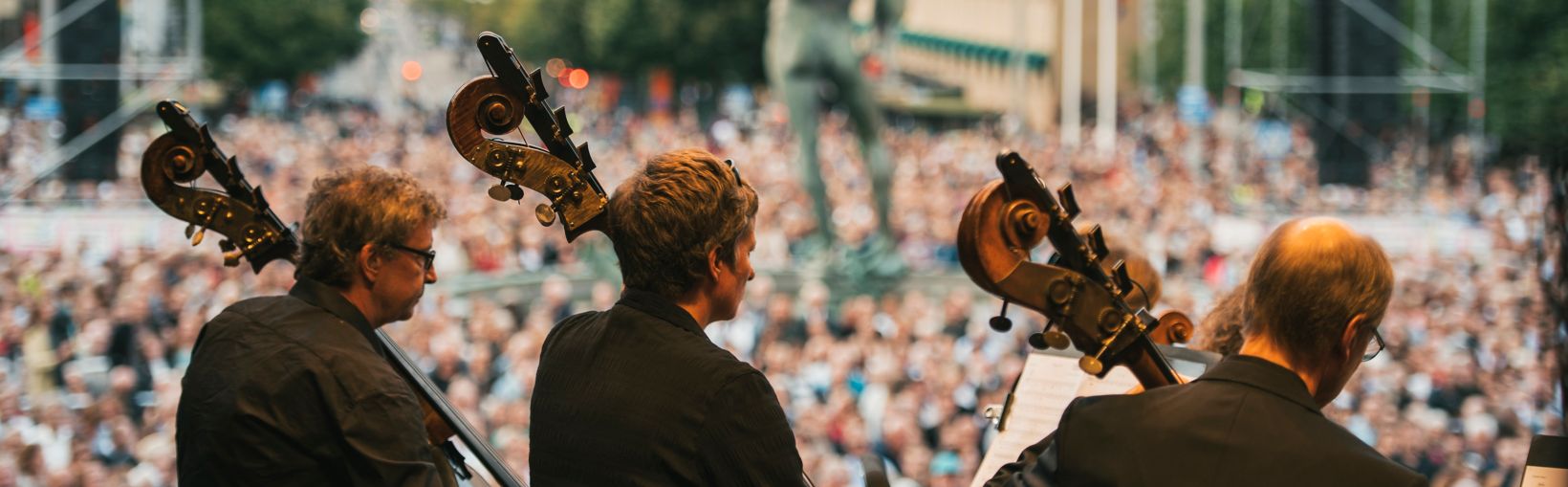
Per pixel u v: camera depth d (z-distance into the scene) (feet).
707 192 9.95
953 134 176.24
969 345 49.49
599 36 199.72
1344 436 8.67
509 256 72.54
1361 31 100.42
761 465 9.59
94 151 74.59
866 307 50.34
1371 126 101.24
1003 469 9.84
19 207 70.95
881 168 64.34
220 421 10.36
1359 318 8.80
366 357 10.55
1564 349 13.06
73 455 34.45
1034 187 8.89
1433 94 135.64
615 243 10.18
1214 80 176.04
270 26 192.95
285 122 169.48
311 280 10.94
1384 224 83.15
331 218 10.83
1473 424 38.47
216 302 53.16
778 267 66.80
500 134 9.90
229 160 11.46
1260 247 9.25
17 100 90.07
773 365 48.08
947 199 91.04
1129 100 183.42
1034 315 52.03
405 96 210.79
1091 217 89.71
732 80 204.33
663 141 145.07
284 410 10.28
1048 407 10.99
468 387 40.98
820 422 39.73
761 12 200.75
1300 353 8.96
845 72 61.41
